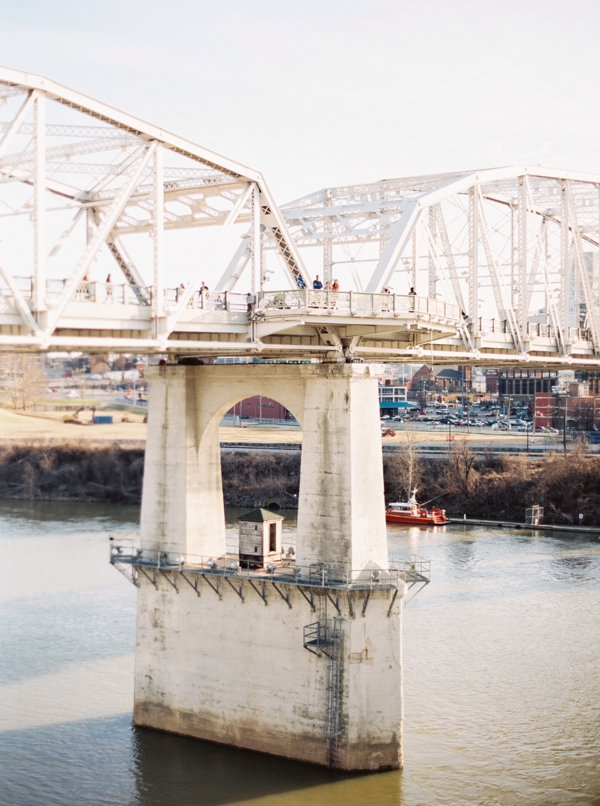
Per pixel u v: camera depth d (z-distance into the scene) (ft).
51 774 127.34
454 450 384.68
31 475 419.13
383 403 544.62
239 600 135.03
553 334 215.72
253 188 125.70
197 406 143.74
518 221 212.43
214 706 136.98
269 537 139.03
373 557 131.44
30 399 632.38
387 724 128.16
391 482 376.07
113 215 102.37
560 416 499.51
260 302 126.21
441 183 187.42
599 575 239.09
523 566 250.98
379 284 150.92
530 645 179.63
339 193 182.91
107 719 145.28
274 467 395.55
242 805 119.44
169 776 126.93
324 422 130.72
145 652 142.72
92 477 415.64
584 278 232.94
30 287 93.50
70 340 97.09
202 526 143.84
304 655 129.90
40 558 256.52
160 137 108.88
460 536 301.84
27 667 166.91
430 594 219.00
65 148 112.47
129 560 143.33
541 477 350.84
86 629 188.85
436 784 124.16
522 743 136.15
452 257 188.24
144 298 111.86
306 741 129.80
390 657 128.77
